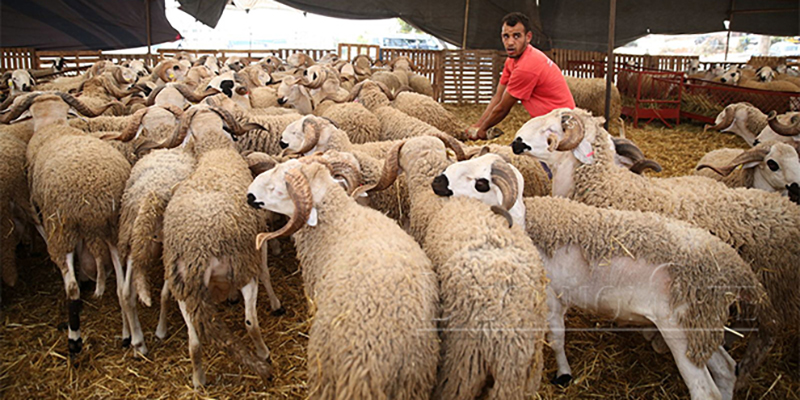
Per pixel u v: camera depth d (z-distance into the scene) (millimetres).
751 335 3430
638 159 4516
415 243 3176
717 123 6789
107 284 5324
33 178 4840
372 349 2541
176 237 3631
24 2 13250
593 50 10867
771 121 5430
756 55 11656
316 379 2754
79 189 4180
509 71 5746
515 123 9047
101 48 15117
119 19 15273
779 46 11570
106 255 4457
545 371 3861
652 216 3449
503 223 3227
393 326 2598
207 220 3643
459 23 12203
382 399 2568
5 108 6594
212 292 3996
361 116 6527
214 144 4961
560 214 3598
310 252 3461
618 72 11359
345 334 2590
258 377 3982
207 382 3945
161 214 4000
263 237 3211
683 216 3912
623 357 3984
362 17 14742
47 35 13844
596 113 10891
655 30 10250
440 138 4371
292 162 3557
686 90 9398
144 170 4434
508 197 3342
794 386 3578
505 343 2742
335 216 3410
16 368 4141
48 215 4230
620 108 10547
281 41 17719
